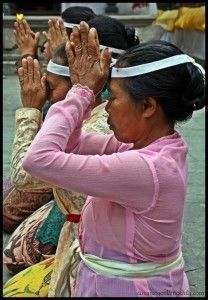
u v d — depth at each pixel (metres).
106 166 1.46
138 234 1.53
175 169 1.49
